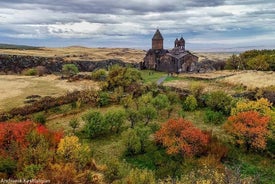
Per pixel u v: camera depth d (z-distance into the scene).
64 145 32.50
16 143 31.84
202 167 36.12
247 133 42.66
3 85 79.94
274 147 43.78
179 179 32.72
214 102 60.31
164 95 63.03
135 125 52.28
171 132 42.47
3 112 55.41
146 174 28.70
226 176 27.19
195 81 88.31
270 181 36.78
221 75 97.88
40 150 30.14
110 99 66.50
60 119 56.56
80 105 62.59
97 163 36.12
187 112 60.47
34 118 53.09
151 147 43.88
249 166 39.75
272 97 63.53
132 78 78.38
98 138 48.66
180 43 122.75
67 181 26.55
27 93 70.25
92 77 89.50
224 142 45.59
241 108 50.22
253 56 131.38
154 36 123.56
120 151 43.66
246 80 85.19
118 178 29.92
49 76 97.69
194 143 40.72
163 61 117.06
